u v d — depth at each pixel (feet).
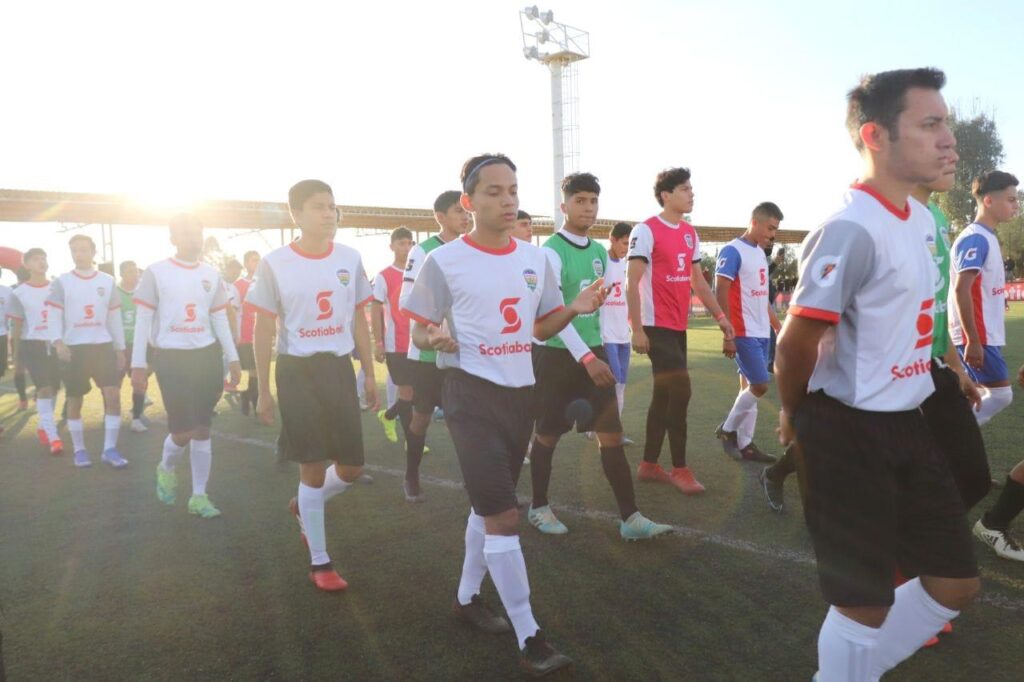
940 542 6.50
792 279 81.05
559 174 109.81
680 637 9.27
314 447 11.28
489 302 9.30
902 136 6.25
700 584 10.87
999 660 8.54
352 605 10.60
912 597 6.68
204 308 15.44
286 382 11.53
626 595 10.58
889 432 6.46
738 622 9.62
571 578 11.28
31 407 32.91
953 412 9.39
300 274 11.67
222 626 9.99
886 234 6.27
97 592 11.25
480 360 9.31
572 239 14.03
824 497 6.52
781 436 7.22
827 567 6.46
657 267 15.99
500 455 9.03
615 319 21.12
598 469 18.25
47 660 9.14
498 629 9.59
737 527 13.42
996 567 11.20
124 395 36.37
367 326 12.69
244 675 8.66
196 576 11.84
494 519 8.80
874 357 6.40
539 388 13.38
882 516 6.35
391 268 18.76
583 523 13.96
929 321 6.61
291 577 11.72
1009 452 18.15
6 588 11.47
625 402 28.78
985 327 14.49
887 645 6.78
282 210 79.87
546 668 8.30
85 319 20.17
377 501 15.93
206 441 15.53
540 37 107.24
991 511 11.79
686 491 15.66
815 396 6.73
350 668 8.78
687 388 15.85
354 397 11.93
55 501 16.63
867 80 6.49
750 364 17.80
